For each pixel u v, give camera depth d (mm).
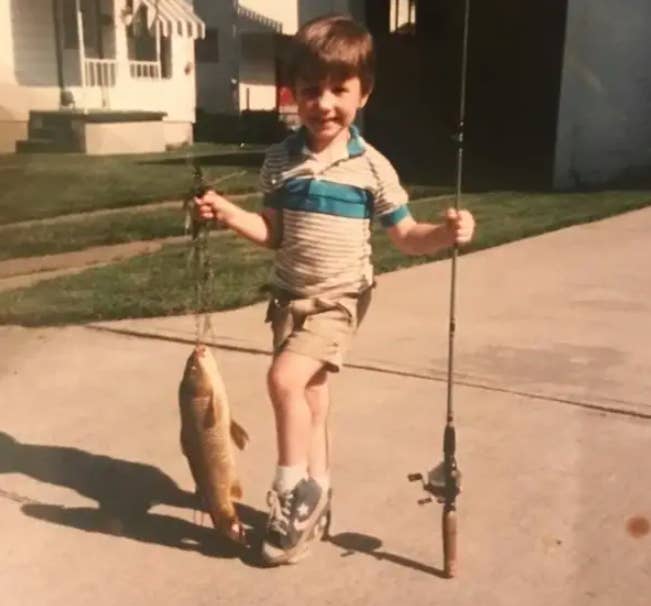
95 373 4773
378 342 5379
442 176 15008
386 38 16984
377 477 3570
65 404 4336
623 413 4262
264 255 8109
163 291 6539
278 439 2928
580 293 6719
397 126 17156
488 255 8219
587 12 13664
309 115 2863
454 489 2850
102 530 3164
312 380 3074
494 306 6301
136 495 3438
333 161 2898
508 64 16828
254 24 31359
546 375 4797
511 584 2834
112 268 7422
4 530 3150
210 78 30828
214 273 7160
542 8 16266
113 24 20938
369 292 3055
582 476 3584
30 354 4969
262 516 3271
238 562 2967
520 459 3740
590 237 9227
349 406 4336
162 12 22312
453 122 17156
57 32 17453
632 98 14289
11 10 16047
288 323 2971
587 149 14055
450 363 2949
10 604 2709
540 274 7383
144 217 10266
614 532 3146
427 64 17438
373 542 3086
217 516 2961
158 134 18656
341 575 2885
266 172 2980
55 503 3361
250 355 5129
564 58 13719
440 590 2799
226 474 2932
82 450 3838
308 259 2926
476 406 4344
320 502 2988
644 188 13891
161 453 3822
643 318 6004
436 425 4102
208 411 2871
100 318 5801
